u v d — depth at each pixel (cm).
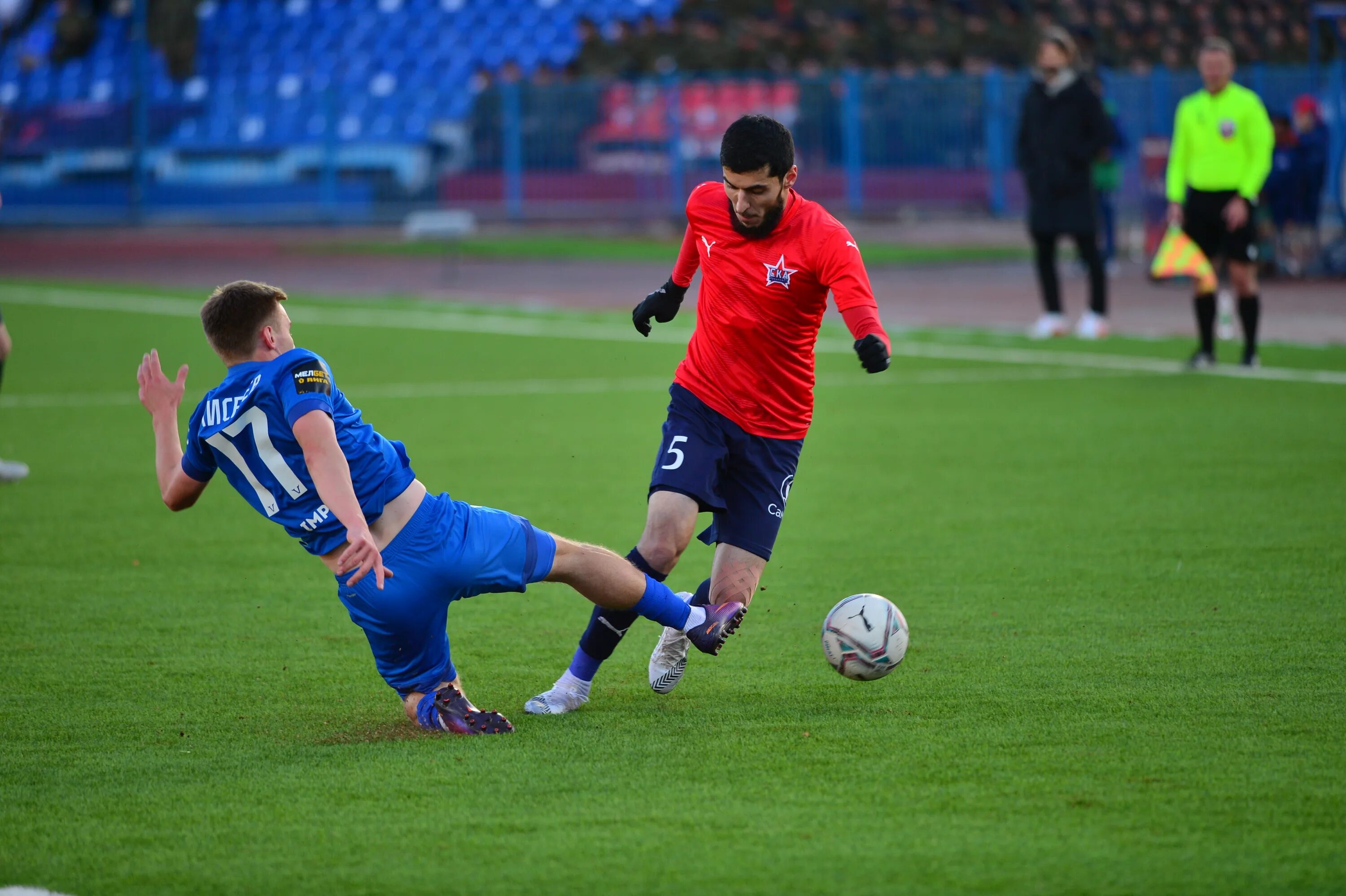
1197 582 2233
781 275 1720
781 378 1773
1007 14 11588
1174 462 3209
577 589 1644
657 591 1656
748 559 1794
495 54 11369
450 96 10775
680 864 1235
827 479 3119
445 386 4541
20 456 3444
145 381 1636
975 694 1716
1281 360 4744
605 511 2839
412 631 1562
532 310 6706
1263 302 6281
